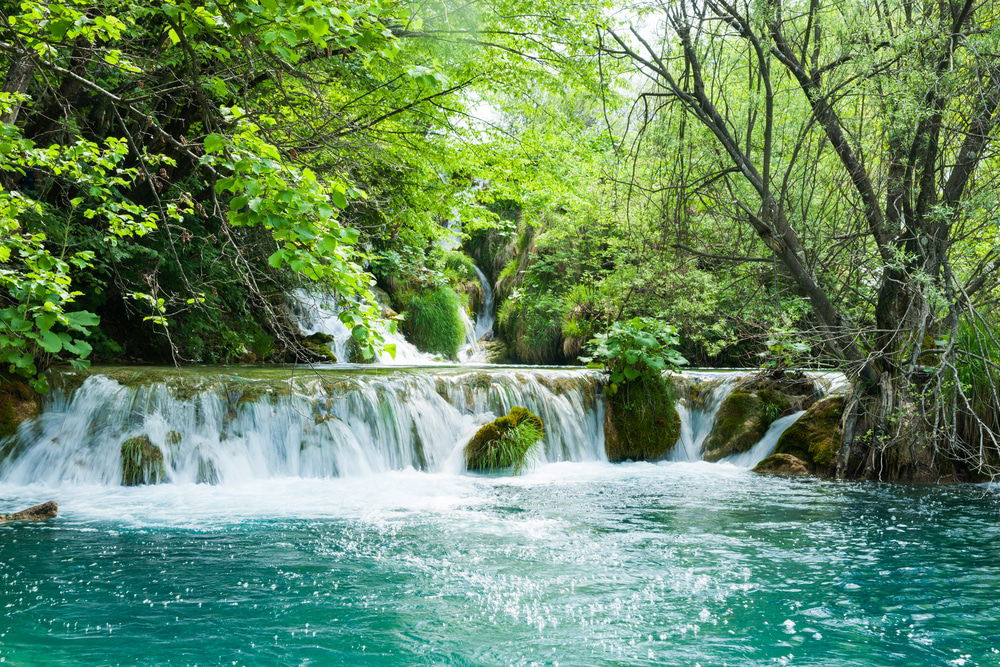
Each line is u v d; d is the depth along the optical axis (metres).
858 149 9.02
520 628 3.96
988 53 7.72
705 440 11.28
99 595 4.40
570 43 9.13
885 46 8.38
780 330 9.88
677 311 12.09
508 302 20.55
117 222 5.93
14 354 5.13
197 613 4.13
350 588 4.61
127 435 8.52
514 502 7.60
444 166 11.32
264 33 3.65
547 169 11.40
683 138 9.85
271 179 3.48
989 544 5.82
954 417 8.19
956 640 3.83
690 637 3.85
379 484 8.62
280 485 8.43
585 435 11.13
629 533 6.18
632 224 12.77
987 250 9.01
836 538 6.01
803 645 3.75
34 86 7.80
